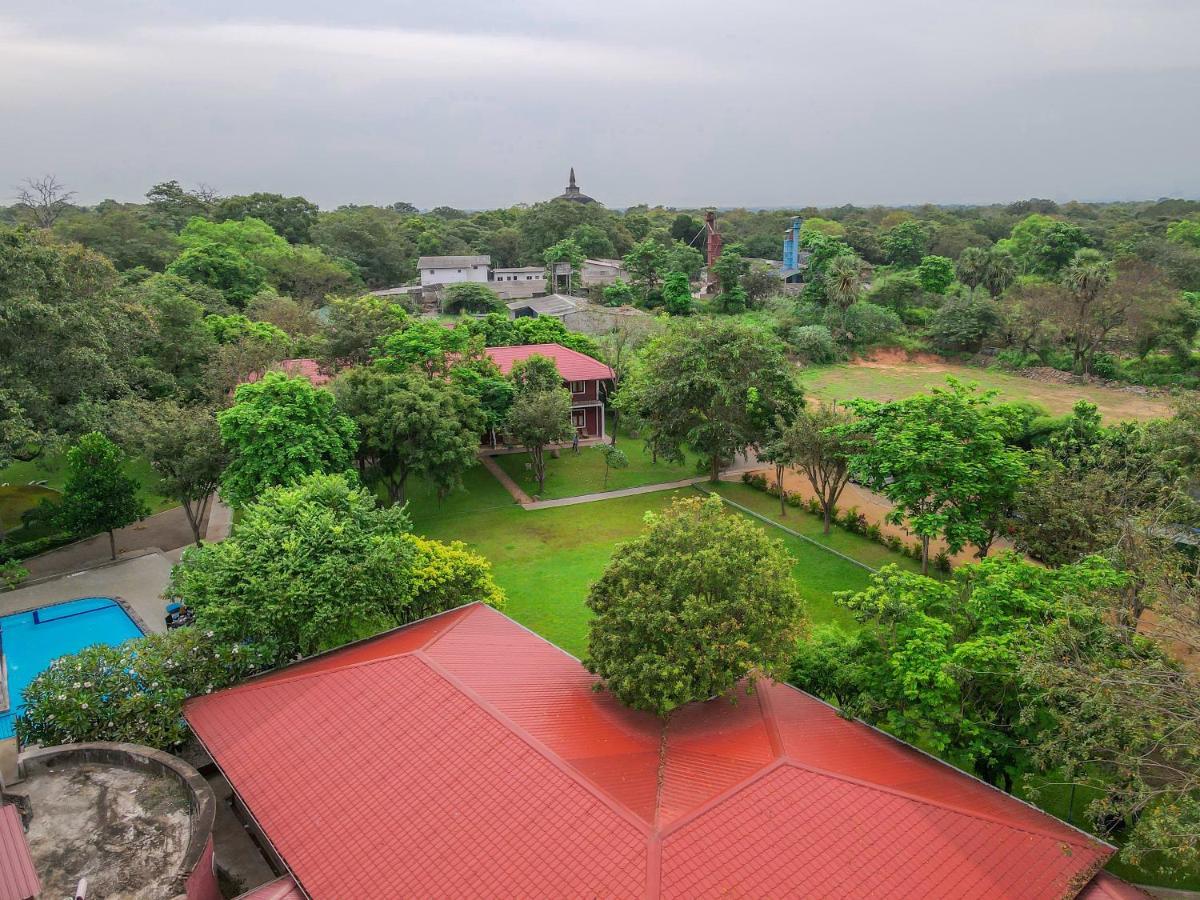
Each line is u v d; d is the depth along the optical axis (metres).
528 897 13.04
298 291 90.38
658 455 50.53
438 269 115.38
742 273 99.62
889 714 18.31
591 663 18.48
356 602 21.73
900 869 13.48
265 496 24.95
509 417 43.59
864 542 37.38
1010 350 76.75
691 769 15.62
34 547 36.03
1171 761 16.38
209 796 15.91
